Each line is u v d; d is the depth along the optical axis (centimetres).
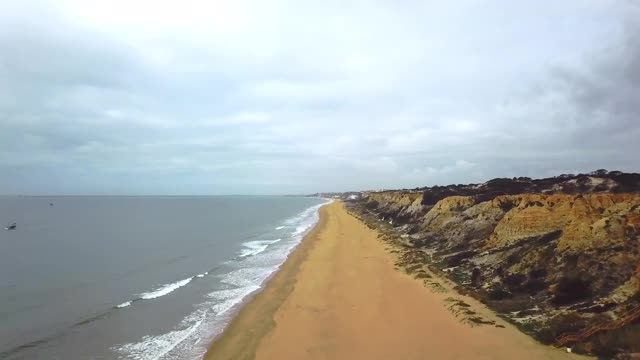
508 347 1589
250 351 1791
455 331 1800
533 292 2166
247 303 2528
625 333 1468
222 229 7631
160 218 10688
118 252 4784
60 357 1792
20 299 2753
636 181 4559
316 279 3017
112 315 2369
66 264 4031
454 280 2634
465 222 3825
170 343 1927
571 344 1538
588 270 2028
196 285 3070
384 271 3097
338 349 1742
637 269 1856
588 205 2630
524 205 3055
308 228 7231
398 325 1948
